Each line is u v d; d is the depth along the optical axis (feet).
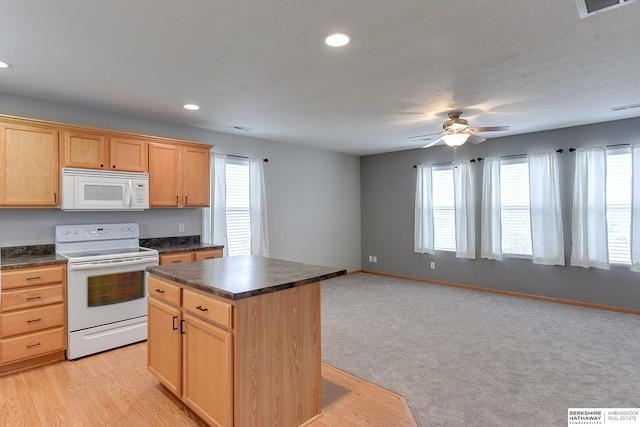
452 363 9.91
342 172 22.63
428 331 12.45
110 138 11.70
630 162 14.29
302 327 7.22
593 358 10.16
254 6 6.06
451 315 14.29
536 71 9.11
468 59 8.35
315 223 20.94
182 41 7.36
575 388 8.48
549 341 11.47
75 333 10.11
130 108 12.32
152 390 8.43
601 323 13.20
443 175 19.94
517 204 17.25
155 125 13.99
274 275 7.41
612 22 6.68
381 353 10.61
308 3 5.98
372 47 7.70
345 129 15.80
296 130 16.01
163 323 8.09
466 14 6.38
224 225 16.07
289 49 7.77
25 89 10.30
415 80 9.71
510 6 6.13
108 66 8.64
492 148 18.01
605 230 14.74
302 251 20.24
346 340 11.63
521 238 17.17
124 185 11.83
